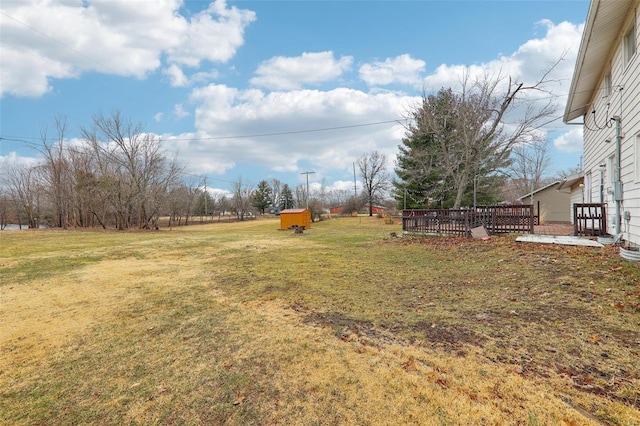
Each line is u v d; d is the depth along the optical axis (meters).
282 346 2.83
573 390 1.98
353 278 5.46
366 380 2.21
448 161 13.47
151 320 3.71
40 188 24.84
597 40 6.75
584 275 4.31
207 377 2.36
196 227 30.78
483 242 8.03
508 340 2.71
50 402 2.13
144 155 23.67
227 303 4.30
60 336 3.32
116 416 1.96
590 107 9.86
